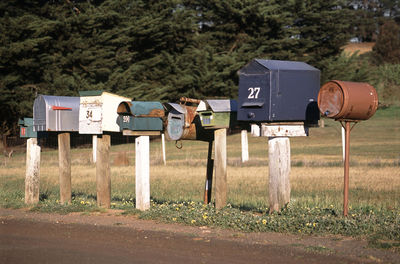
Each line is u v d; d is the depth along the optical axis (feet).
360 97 56.54
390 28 526.16
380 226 53.26
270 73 58.75
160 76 284.20
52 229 58.75
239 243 49.98
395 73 375.66
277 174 60.54
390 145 209.05
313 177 114.01
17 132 266.98
